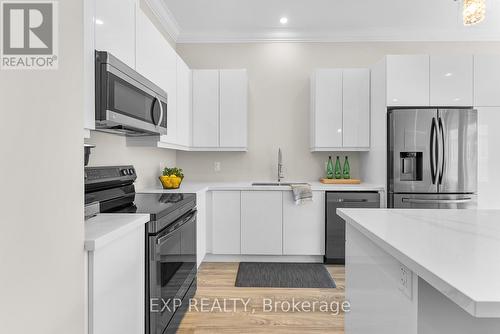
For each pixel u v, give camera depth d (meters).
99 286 1.19
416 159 3.36
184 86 3.54
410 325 1.01
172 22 3.77
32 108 0.89
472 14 1.77
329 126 3.81
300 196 3.47
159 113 2.30
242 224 3.59
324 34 4.08
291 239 3.57
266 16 3.66
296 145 4.19
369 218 1.58
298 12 3.56
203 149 3.88
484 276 0.79
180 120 3.36
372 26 3.94
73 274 1.06
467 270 0.84
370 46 4.14
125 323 1.42
